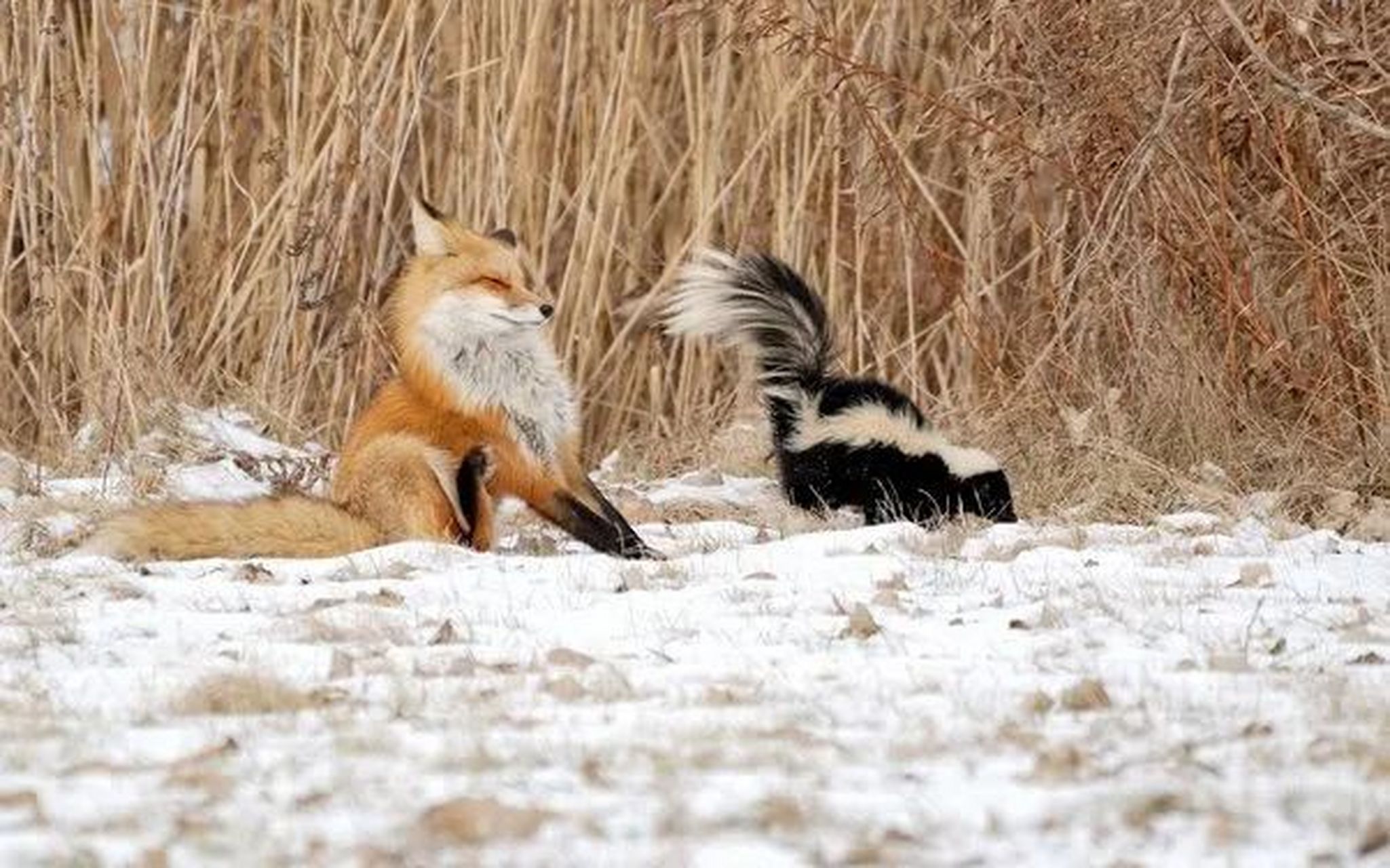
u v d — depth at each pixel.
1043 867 5.71
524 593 10.84
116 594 10.89
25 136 17.28
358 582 11.23
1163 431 15.13
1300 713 7.73
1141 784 6.66
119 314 17.09
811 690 8.32
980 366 17.19
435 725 7.64
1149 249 15.32
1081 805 6.33
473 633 9.68
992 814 6.16
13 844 5.91
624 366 18.17
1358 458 14.44
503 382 12.95
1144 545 12.50
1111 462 14.65
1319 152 15.12
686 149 18.52
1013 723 7.56
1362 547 12.38
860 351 17.47
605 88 18.03
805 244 17.86
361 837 6.05
